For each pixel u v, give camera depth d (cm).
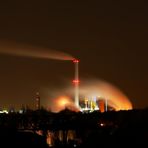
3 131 11419
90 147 10762
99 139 11031
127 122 11619
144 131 10744
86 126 12538
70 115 14112
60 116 14100
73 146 11250
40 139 11506
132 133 10756
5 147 10488
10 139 10925
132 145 10169
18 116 14162
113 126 11850
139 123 11294
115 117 12519
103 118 12794
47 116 14338
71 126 12988
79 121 13100
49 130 13062
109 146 10431
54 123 13500
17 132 11500
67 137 12338
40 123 13750
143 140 10262
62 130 12912
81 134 12225
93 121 12938
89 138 11338
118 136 10844
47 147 11181
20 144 10744
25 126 13538
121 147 10219
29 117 14250
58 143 11769
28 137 11300
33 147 10869
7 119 13838
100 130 11762
